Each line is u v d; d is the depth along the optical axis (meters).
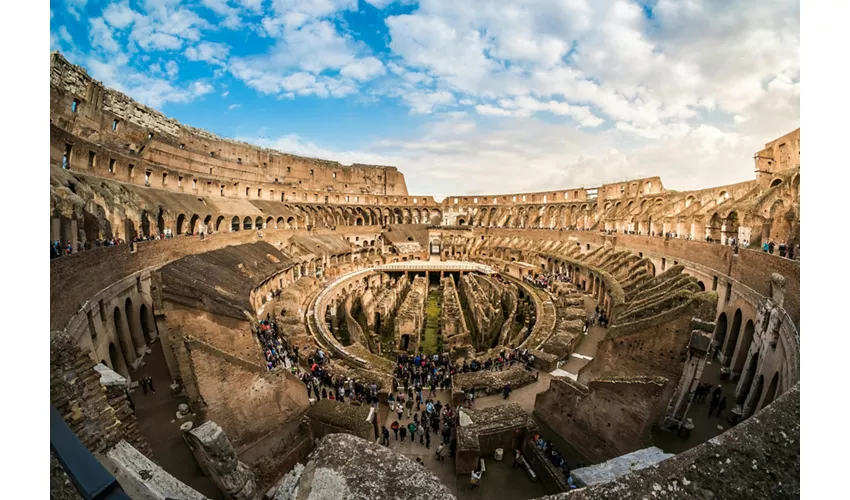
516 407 19.09
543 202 84.31
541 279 52.44
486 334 37.00
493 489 16.30
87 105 39.47
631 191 62.75
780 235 27.86
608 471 13.59
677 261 37.09
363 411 18.48
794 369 14.55
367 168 99.38
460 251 80.50
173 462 16.69
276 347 28.61
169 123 54.69
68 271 18.12
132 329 27.34
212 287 28.42
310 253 60.50
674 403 18.95
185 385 19.05
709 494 5.88
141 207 34.72
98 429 12.36
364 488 5.94
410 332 35.56
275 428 19.78
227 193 58.84
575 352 29.41
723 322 28.20
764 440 6.57
